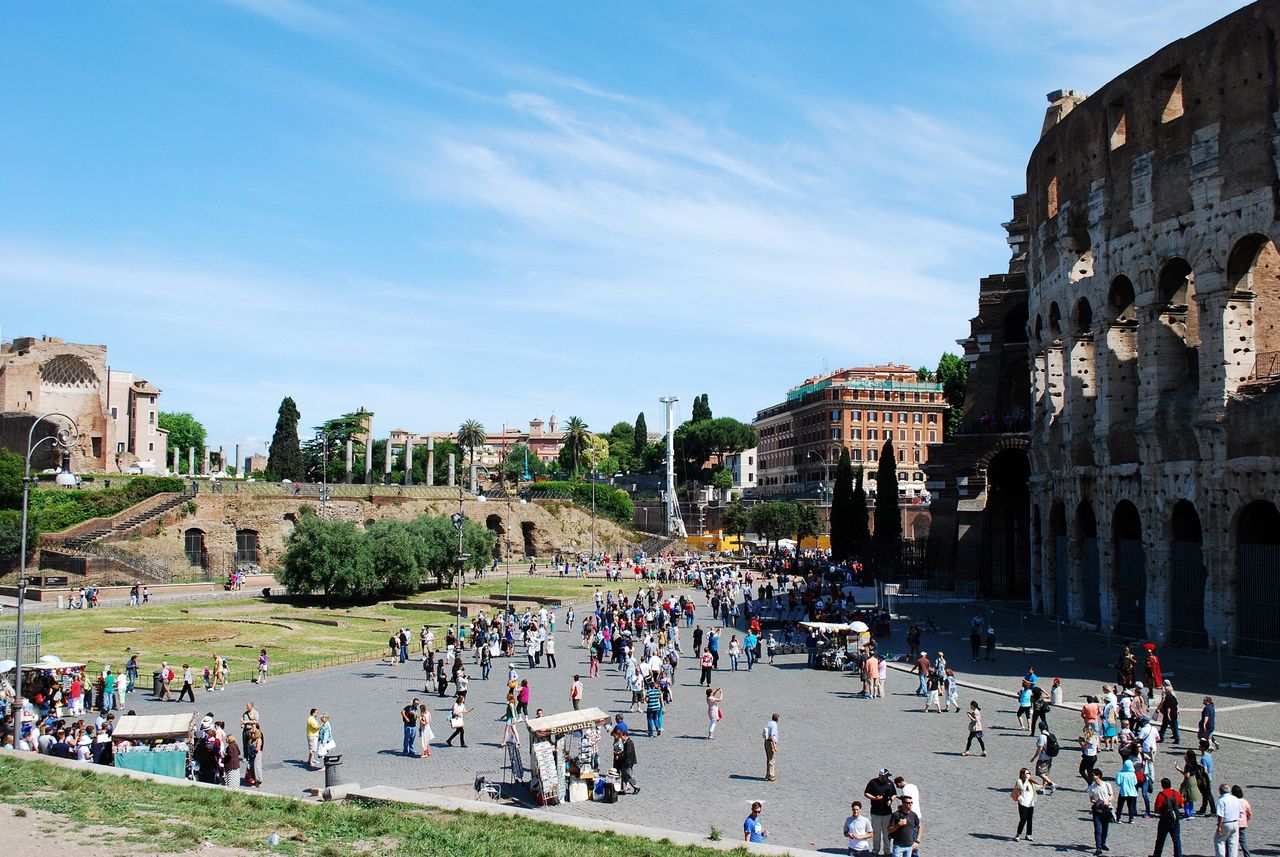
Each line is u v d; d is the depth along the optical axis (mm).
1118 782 30281
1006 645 63750
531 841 25906
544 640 64312
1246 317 54781
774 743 35406
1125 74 62156
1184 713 43062
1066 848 27766
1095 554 67812
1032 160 78500
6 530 104000
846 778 35438
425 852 24281
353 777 37188
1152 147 59750
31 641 54438
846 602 84250
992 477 96062
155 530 119750
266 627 81000
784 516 187250
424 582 120625
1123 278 63562
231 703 52125
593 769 34031
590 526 175750
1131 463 62000
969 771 36031
